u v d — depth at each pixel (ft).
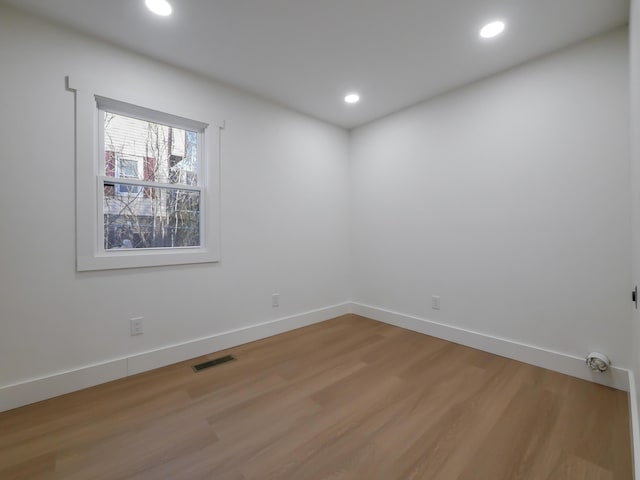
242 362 7.79
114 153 7.10
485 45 6.91
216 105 8.43
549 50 7.07
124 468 4.32
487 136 8.25
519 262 7.72
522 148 7.62
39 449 4.68
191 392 6.33
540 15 5.93
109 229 7.04
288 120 10.17
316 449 4.69
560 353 7.11
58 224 6.17
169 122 7.86
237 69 7.90
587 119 6.68
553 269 7.19
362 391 6.36
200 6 5.68
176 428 5.19
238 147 8.93
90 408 5.76
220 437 4.96
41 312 6.03
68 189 6.27
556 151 7.09
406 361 7.80
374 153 11.30
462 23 6.19
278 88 8.90
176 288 7.81
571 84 6.88
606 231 6.48
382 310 11.14
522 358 7.67
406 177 10.28
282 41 6.78
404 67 7.82
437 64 7.68
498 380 6.77
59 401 5.98
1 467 4.33
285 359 7.97
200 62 7.57
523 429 5.11
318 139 11.11
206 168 8.36
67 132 6.24
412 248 10.16
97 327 6.68
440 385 6.57
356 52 7.20
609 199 6.43
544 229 7.30
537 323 7.47
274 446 4.76
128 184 7.27
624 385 6.24
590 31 6.40
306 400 6.03
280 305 10.03
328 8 5.78
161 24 6.18
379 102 9.80
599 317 6.59
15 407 5.74
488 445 4.74
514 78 7.74
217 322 8.56
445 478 4.12
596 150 6.57
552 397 6.06
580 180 6.78
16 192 5.75
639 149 4.09
